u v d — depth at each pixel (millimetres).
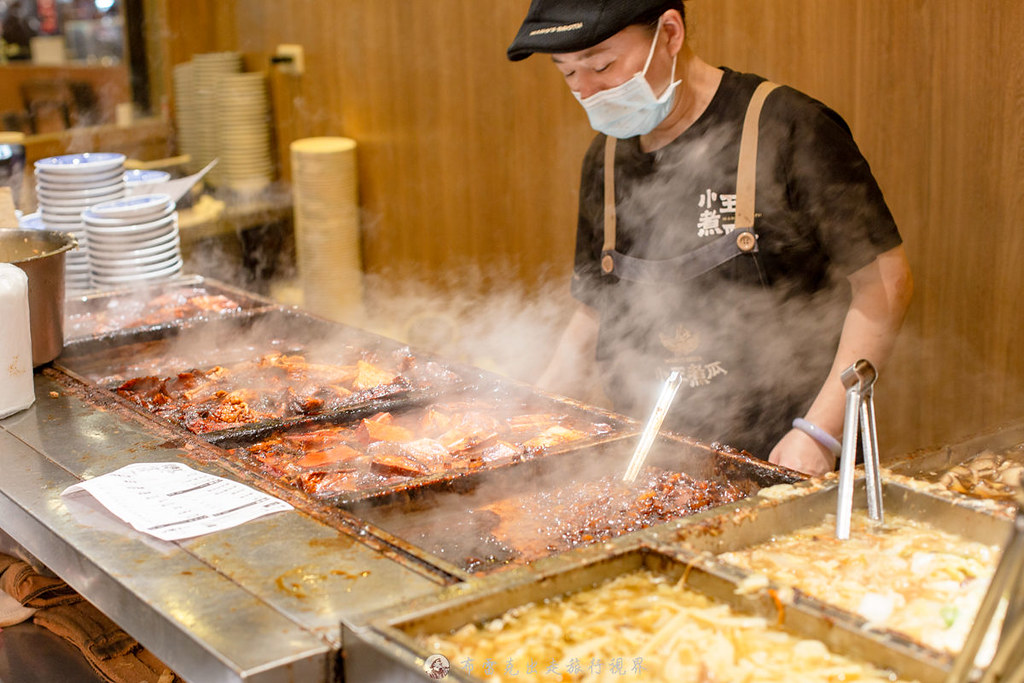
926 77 3262
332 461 1966
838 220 2221
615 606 1260
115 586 1369
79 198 3352
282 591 1321
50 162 3402
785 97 2273
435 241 4934
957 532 1426
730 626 1195
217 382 2523
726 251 2361
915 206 3396
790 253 2334
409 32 4730
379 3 4809
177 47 5590
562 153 4273
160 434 2014
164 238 3404
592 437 1949
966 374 3400
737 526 1405
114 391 2402
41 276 2438
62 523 1566
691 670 1118
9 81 5340
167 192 3574
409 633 1177
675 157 2381
